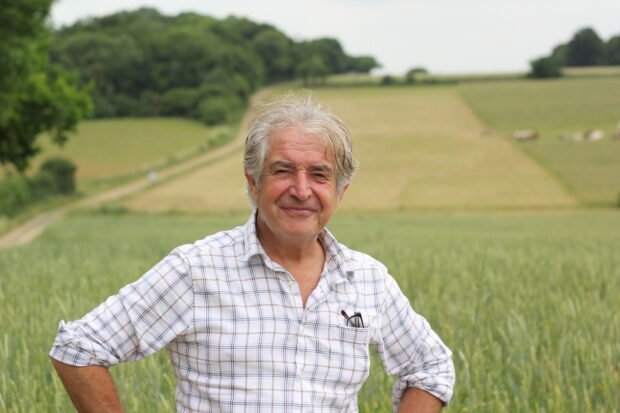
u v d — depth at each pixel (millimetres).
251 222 2188
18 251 15148
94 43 128000
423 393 2305
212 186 63500
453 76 155750
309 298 2143
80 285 7523
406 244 16719
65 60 121250
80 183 71062
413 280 7961
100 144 95125
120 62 123312
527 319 5668
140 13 178250
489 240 19078
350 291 2213
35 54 23750
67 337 2045
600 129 88375
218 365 2074
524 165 66438
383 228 35875
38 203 56094
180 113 118438
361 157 73625
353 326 2166
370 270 2291
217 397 2072
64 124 29281
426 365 2342
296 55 164750
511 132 89375
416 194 58375
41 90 27516
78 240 23562
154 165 80000
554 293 6812
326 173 2170
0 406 3279
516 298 6398
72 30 156750
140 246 17500
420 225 39719
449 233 28203
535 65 150000
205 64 126938
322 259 2270
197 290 2096
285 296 2121
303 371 2088
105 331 2078
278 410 2051
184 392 2156
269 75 159000
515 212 51250
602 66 182875
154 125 109625
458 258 10898
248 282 2123
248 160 2209
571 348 4551
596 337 4801
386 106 109375
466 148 75188
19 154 29453
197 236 25203
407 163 70250
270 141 2164
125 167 80875
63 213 52594
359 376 2164
